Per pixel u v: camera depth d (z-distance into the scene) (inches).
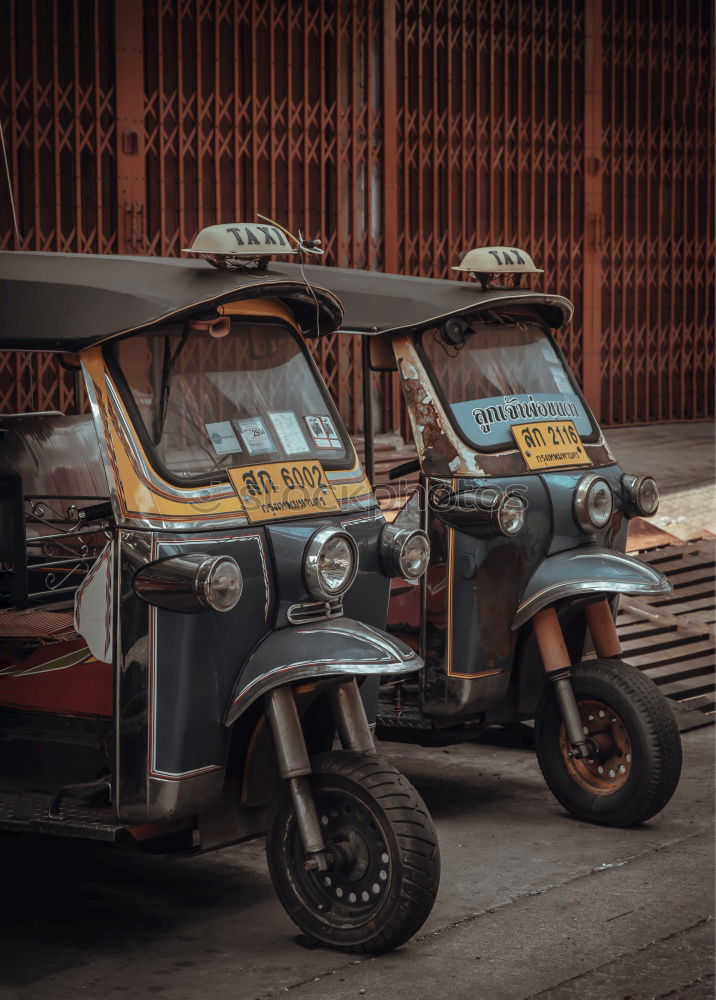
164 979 151.3
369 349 216.2
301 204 410.0
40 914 171.3
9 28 340.8
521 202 471.5
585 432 221.1
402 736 217.3
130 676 155.6
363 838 158.4
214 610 155.2
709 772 235.0
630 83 508.1
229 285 163.8
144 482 155.9
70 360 177.0
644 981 151.2
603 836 201.5
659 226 517.7
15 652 181.9
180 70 375.6
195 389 164.9
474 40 451.8
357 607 172.6
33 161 348.2
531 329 224.5
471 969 154.2
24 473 220.2
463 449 205.0
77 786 159.5
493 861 190.2
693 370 538.3
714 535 375.2
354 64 416.5
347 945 158.1
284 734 158.1
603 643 215.0
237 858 193.5
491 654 207.2
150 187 375.2
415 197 441.1
